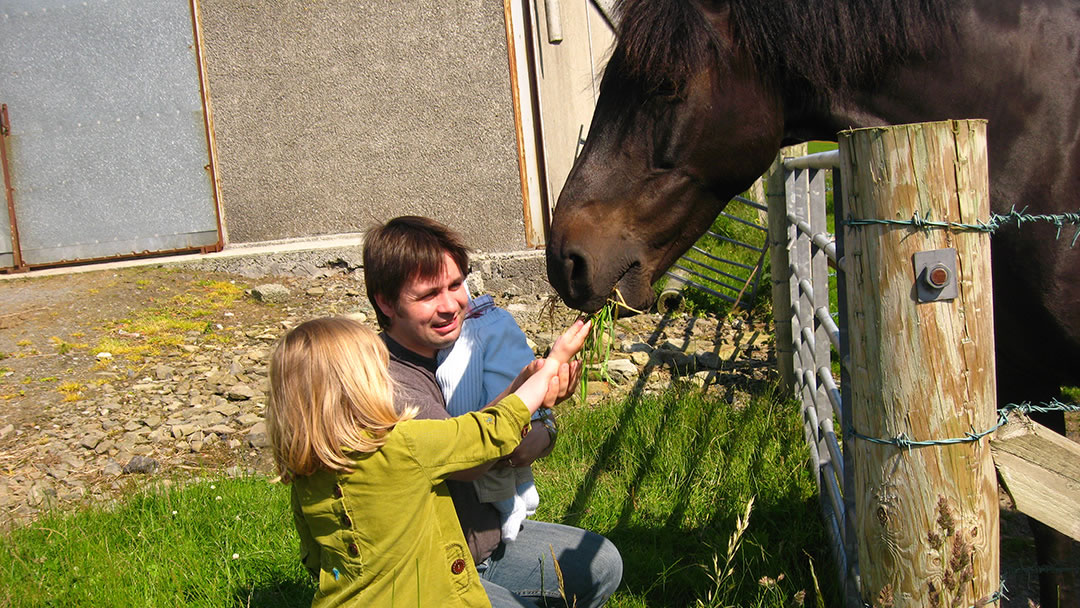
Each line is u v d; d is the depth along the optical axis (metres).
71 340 6.00
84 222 7.76
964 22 2.52
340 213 7.74
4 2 7.50
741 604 2.96
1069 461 1.84
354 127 7.61
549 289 7.10
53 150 7.68
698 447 4.15
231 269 7.46
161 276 7.31
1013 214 1.82
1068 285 2.39
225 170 7.78
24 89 7.61
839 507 3.09
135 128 7.66
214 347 5.94
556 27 7.29
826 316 3.41
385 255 2.12
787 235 4.73
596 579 2.38
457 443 1.94
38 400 5.13
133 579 3.21
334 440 1.86
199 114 7.64
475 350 2.32
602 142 2.83
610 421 4.48
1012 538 3.58
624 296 2.83
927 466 1.82
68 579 3.24
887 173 1.75
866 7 2.54
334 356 1.88
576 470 4.04
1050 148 2.44
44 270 7.71
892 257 1.77
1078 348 2.47
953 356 1.78
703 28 2.60
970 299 1.77
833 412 3.67
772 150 2.79
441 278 2.13
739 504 3.58
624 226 2.81
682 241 2.92
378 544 1.92
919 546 1.86
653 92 2.71
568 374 2.19
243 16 7.51
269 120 7.66
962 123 1.71
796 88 2.74
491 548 2.32
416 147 7.59
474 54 7.41
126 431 4.80
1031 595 3.18
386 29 7.44
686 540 3.43
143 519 3.68
